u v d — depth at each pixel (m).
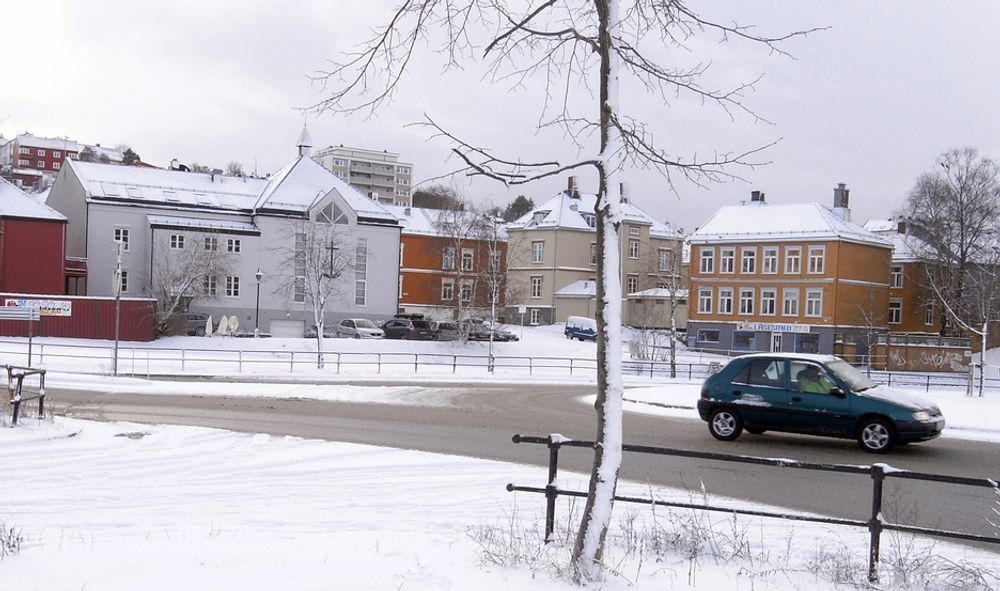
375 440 15.46
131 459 12.21
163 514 8.90
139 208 62.91
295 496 10.20
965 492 11.84
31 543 7.05
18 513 8.68
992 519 10.09
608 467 6.31
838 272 66.00
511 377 36.59
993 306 54.56
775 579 6.70
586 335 70.06
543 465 13.26
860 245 67.75
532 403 25.03
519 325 81.19
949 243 66.31
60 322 46.34
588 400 27.22
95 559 6.38
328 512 9.27
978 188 66.50
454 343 56.84
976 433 19.05
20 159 165.00
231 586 5.68
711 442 16.52
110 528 8.09
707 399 16.98
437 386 29.94
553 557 6.79
